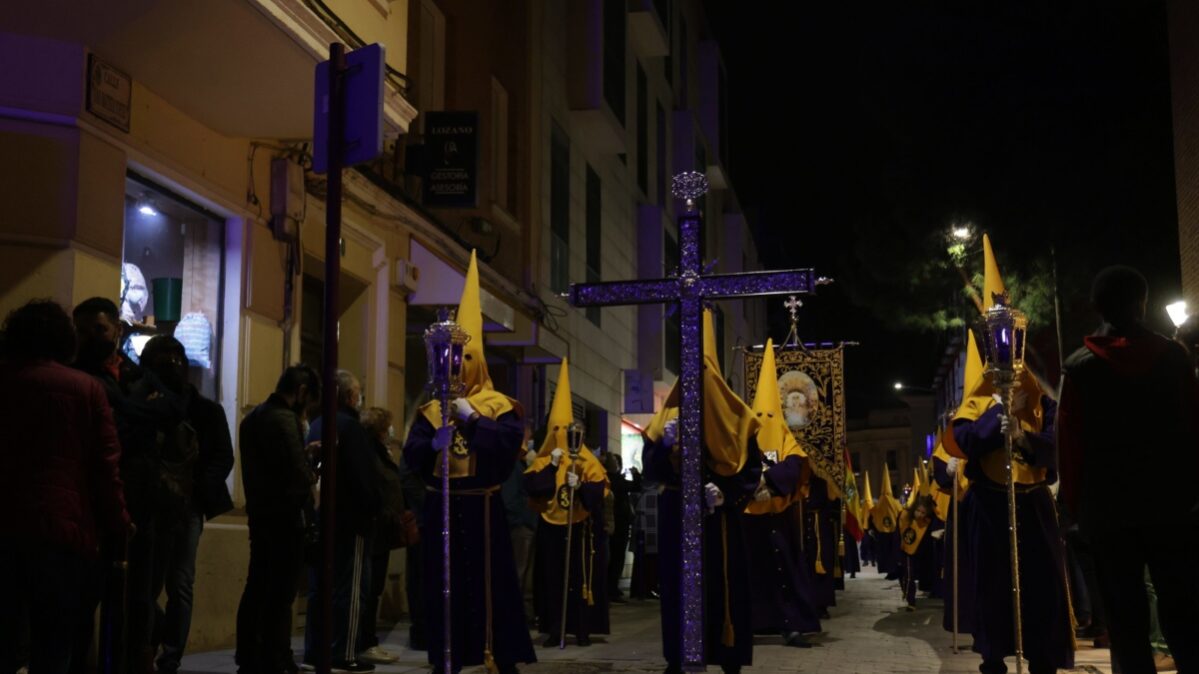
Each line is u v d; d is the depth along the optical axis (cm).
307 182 1241
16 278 850
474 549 824
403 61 1293
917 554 1884
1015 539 746
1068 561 1159
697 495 796
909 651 1105
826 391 1552
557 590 1205
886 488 2594
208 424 797
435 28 1767
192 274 1088
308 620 917
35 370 578
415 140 1620
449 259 1614
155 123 983
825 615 1518
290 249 1195
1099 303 627
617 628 1419
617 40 2788
